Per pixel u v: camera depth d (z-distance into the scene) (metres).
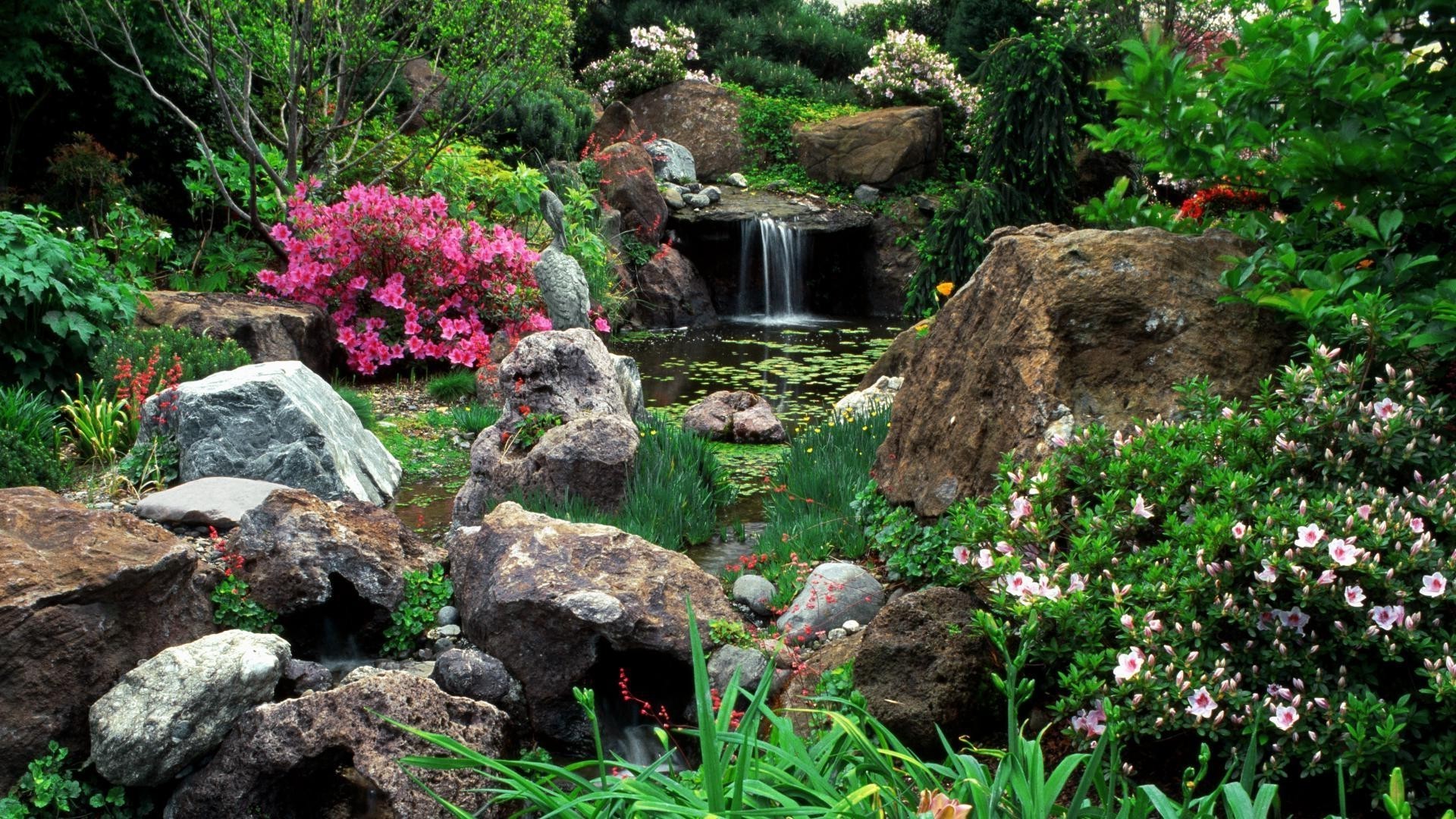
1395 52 3.98
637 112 21.17
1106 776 3.09
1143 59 4.34
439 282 10.95
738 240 17.84
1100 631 3.30
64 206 12.26
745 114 20.41
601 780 2.43
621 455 6.25
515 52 12.79
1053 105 13.43
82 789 3.53
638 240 16.69
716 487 7.00
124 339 8.09
